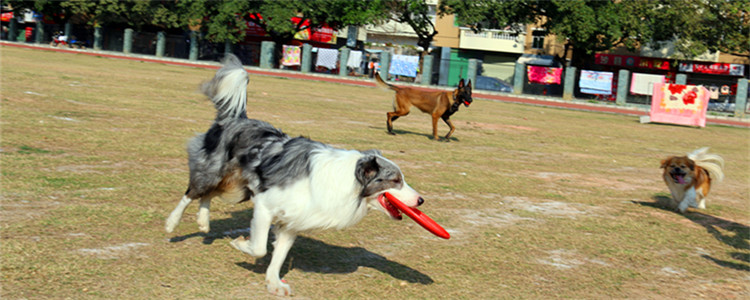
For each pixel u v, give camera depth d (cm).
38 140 972
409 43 6019
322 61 4497
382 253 603
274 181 462
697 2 3931
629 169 1303
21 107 1283
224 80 542
